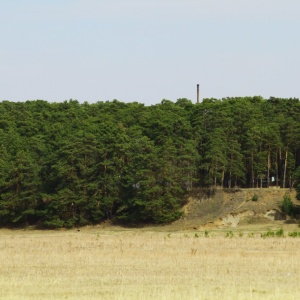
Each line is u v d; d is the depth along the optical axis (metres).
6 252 148.75
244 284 99.69
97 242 184.25
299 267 118.88
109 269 117.69
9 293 91.88
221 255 138.88
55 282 101.62
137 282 102.06
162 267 120.00
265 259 130.38
